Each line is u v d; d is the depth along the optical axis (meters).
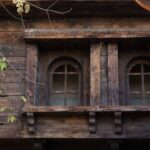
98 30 13.41
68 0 13.36
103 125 12.84
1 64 10.96
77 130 12.86
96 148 13.47
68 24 13.73
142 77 13.65
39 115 12.91
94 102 13.05
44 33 13.38
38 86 13.40
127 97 13.44
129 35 13.31
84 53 13.72
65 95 13.61
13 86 13.30
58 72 13.71
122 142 12.83
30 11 13.62
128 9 13.55
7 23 13.76
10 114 13.04
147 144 13.31
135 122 12.84
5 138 12.88
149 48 13.65
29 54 13.43
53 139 12.95
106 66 13.36
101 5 13.46
